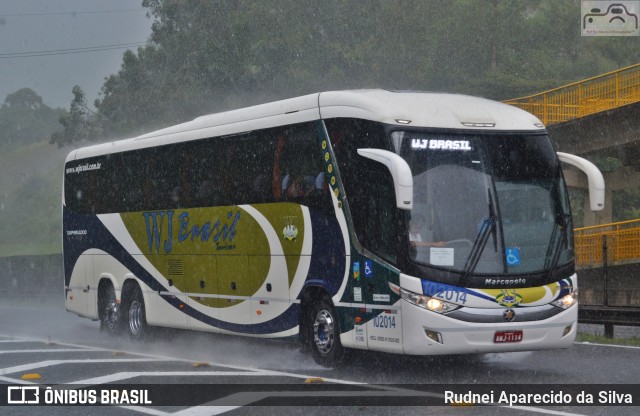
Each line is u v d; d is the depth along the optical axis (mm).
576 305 14961
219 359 17906
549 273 14656
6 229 141875
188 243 20219
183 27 81688
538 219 14867
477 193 14617
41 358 18266
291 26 77562
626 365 16141
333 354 15859
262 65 74125
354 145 15344
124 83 85188
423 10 80938
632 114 37250
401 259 14266
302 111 16688
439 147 14711
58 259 56031
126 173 22984
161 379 14711
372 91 15859
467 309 14094
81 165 25234
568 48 87312
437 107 15195
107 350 19906
